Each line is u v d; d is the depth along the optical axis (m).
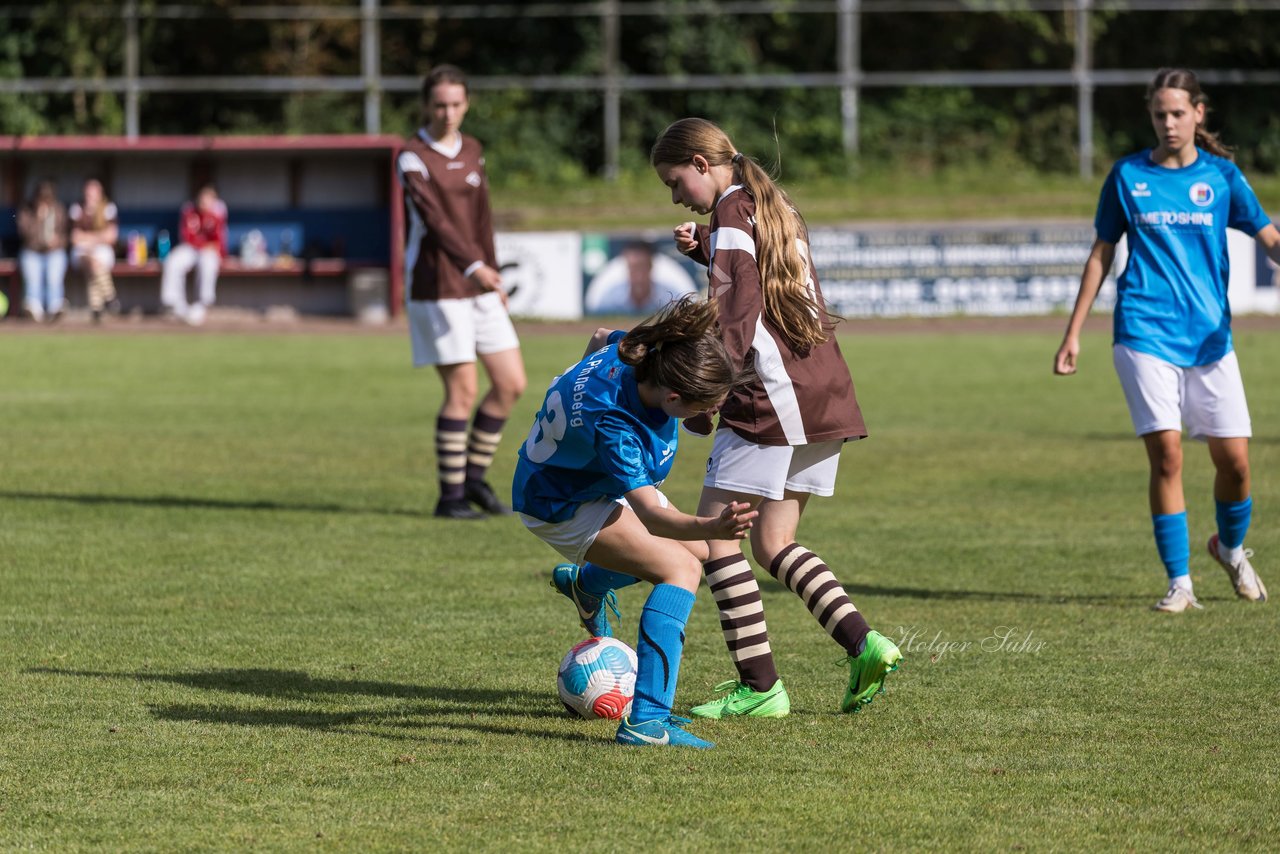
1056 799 11.02
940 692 14.04
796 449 13.44
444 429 24.52
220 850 10.01
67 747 12.23
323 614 17.31
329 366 51.78
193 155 72.62
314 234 73.50
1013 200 86.38
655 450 12.19
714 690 14.05
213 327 68.50
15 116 92.81
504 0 99.69
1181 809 10.81
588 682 13.16
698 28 98.50
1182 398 17.92
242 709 13.41
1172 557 17.72
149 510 24.53
